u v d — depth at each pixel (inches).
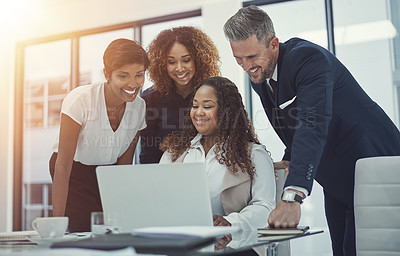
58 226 51.9
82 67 189.3
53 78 199.5
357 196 63.4
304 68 71.0
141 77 94.3
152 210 53.3
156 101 105.6
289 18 158.4
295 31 157.6
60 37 192.7
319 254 145.9
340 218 84.8
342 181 79.0
